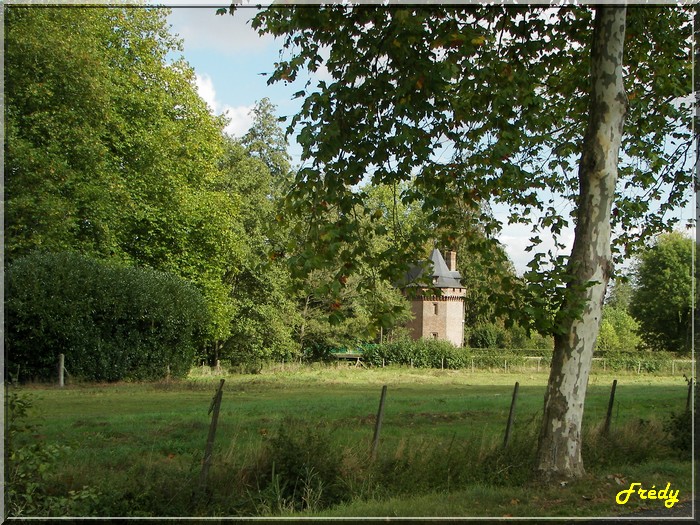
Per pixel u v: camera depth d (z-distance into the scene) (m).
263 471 9.73
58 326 29.31
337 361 55.59
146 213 39.53
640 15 13.42
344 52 11.03
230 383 32.91
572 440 10.68
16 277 28.64
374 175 11.91
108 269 31.70
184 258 42.47
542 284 10.03
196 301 35.66
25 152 28.73
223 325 44.72
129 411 19.20
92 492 7.88
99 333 30.86
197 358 50.81
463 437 14.12
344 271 9.98
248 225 50.78
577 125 15.84
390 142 11.09
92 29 34.09
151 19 39.94
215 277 44.41
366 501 9.33
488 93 11.08
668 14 14.38
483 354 57.25
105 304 30.83
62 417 17.02
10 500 7.41
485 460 10.86
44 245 31.42
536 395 28.73
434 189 12.01
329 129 10.20
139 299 31.98
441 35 10.48
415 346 55.75
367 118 10.93
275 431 14.39
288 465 9.74
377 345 55.78
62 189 32.09
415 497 9.49
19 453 7.34
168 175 39.12
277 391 28.92
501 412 20.06
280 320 51.75
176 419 16.94
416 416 18.70
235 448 10.95
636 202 15.68
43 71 30.53
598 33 10.98
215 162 44.75
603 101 10.90
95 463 10.21
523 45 12.09
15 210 28.64
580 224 10.96
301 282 9.99
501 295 10.34
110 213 35.28
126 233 40.22
